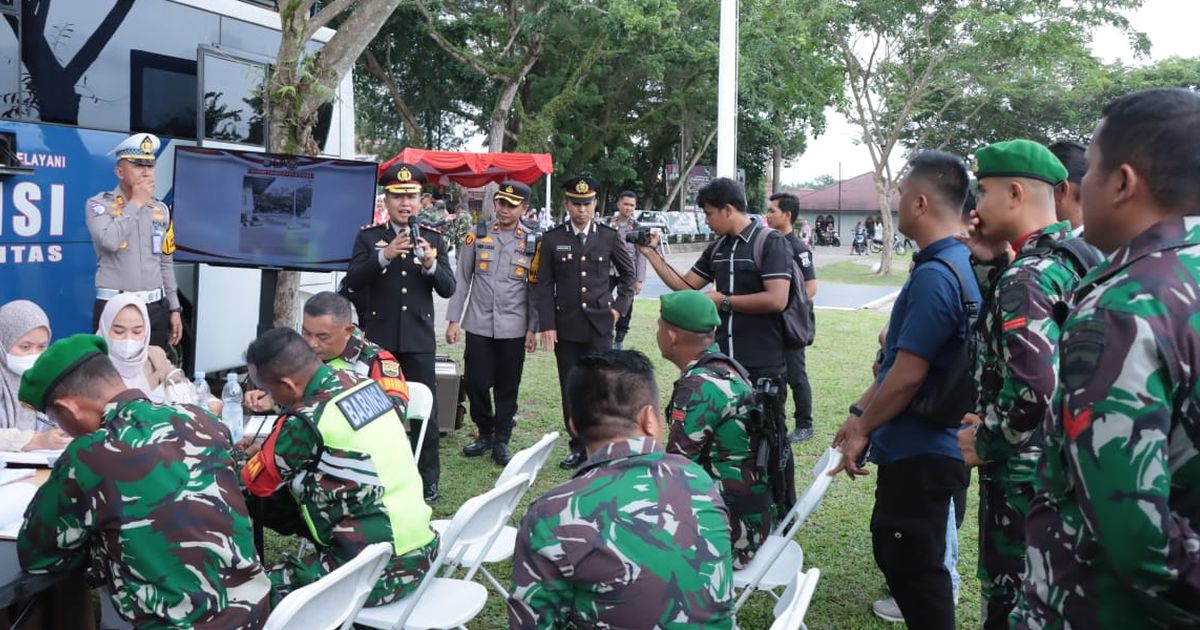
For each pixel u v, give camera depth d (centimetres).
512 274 626
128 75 675
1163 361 148
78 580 314
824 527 509
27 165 601
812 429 700
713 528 216
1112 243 169
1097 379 152
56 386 262
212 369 782
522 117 2641
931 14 2161
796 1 2261
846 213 6744
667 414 346
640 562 203
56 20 621
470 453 644
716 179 507
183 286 753
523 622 208
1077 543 167
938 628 305
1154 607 151
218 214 602
